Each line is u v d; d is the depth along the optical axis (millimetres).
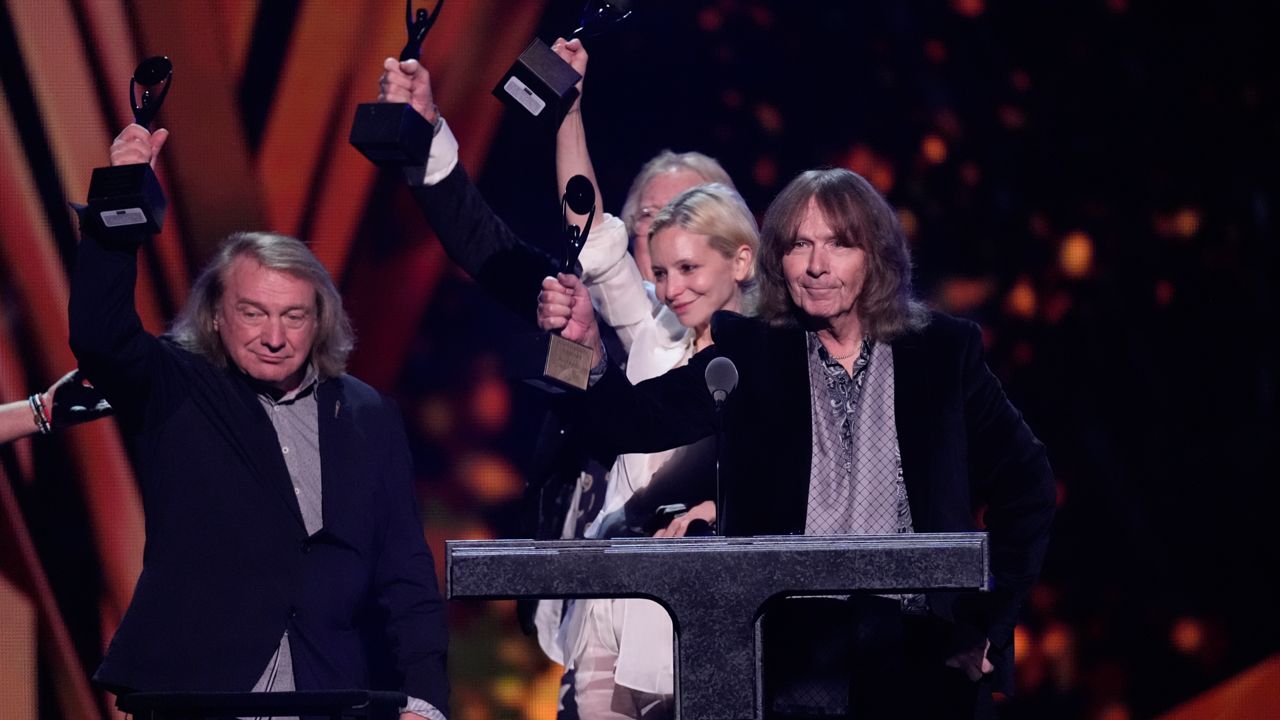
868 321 8180
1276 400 18875
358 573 8875
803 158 18781
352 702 7340
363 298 17672
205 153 16734
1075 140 19000
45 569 15836
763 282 8461
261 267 8945
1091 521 19094
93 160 15969
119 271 8211
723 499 8133
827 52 18766
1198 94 18922
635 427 7918
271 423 8906
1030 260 19078
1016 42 18922
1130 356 19109
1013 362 19109
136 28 16359
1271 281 18906
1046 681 18953
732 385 7289
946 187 18984
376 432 9273
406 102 7719
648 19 18516
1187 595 18984
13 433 9766
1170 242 19047
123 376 8445
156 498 8656
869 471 7973
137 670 8297
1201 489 19016
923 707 7773
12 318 15625
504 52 17844
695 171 12883
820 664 7758
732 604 5383
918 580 5414
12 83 15734
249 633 8430
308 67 17094
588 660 10586
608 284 11180
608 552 5367
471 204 9336
